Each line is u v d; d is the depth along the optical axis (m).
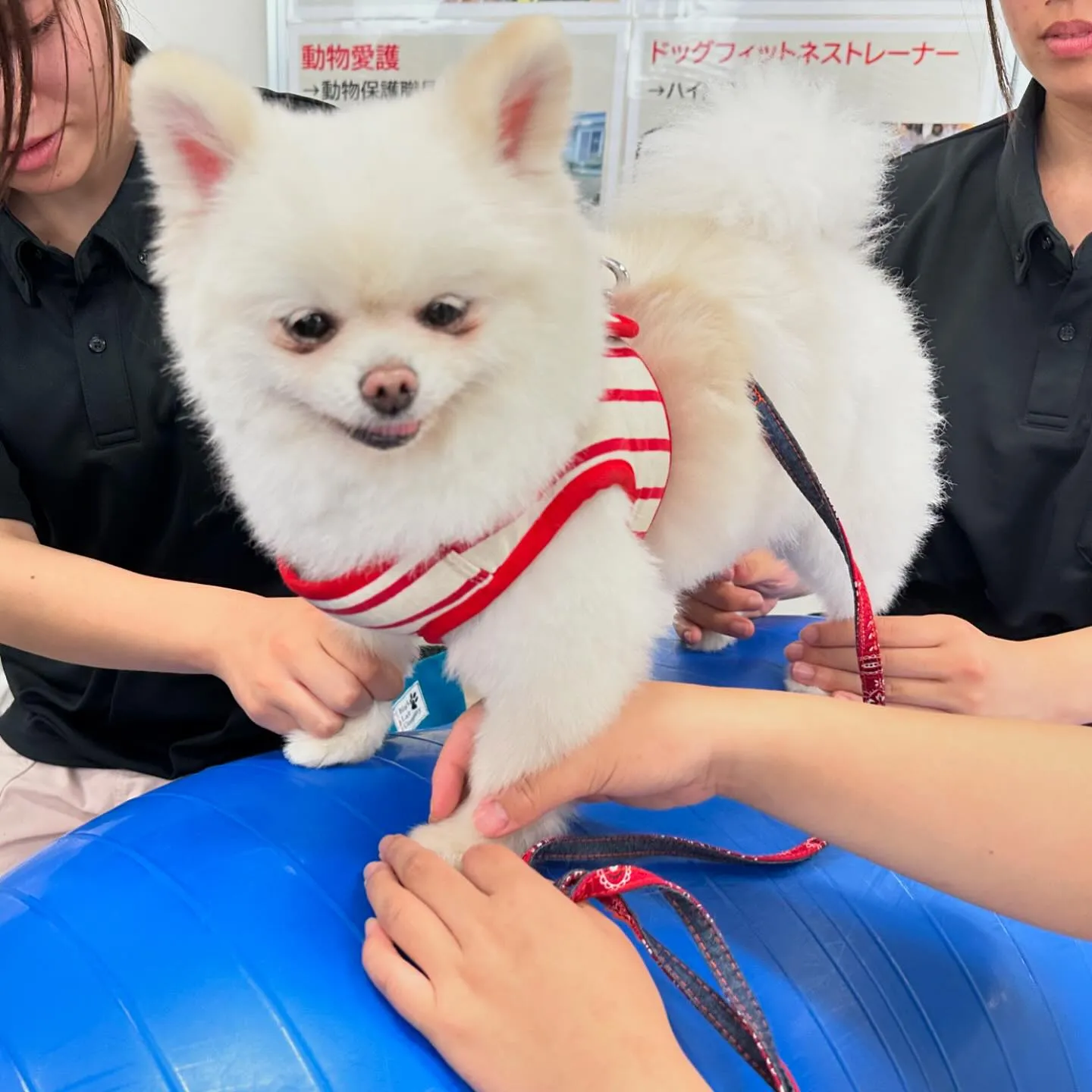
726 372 0.81
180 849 0.65
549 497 0.63
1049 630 1.26
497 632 0.66
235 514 1.15
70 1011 0.52
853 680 0.93
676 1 1.70
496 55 0.60
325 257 0.53
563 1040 0.49
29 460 1.09
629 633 0.68
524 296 0.59
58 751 1.24
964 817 0.61
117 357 1.05
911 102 1.68
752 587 1.35
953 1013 0.63
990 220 1.26
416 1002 0.52
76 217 1.10
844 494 0.97
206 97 0.57
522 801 0.66
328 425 0.58
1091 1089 0.64
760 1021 0.54
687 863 0.70
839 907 0.68
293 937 0.58
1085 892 0.59
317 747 0.82
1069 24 1.01
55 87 0.92
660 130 1.04
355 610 0.66
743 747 0.66
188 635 0.87
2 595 0.92
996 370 1.21
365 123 0.60
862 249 1.07
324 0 1.81
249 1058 0.50
